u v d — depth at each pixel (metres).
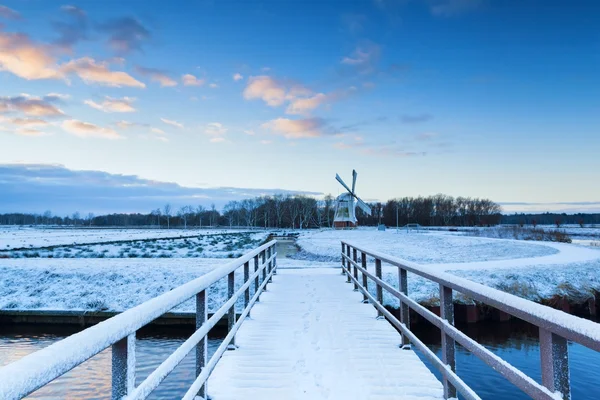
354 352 4.67
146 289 16.44
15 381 1.05
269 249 10.80
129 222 171.38
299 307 7.14
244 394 3.56
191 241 43.03
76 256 26.92
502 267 16.61
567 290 14.84
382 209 122.00
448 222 120.75
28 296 16.12
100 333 1.53
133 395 1.81
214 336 12.09
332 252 28.20
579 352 9.76
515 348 10.89
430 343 11.33
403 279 4.54
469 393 2.49
